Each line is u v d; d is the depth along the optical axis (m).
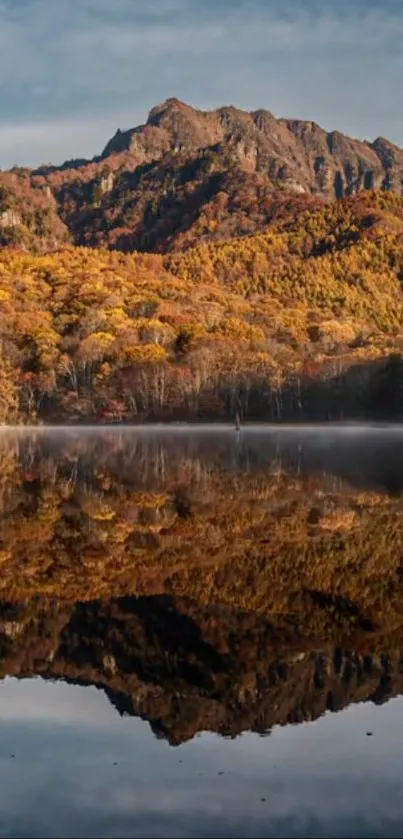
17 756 10.95
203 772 10.51
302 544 23.89
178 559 21.97
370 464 53.03
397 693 12.90
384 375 140.00
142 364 141.62
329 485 39.69
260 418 142.88
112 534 25.84
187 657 14.42
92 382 144.12
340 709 12.34
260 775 10.41
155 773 10.46
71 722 11.96
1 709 12.38
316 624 16.16
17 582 19.52
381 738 11.41
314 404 142.88
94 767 10.63
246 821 9.36
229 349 150.00
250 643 15.09
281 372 142.75
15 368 146.75
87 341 147.75
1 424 139.62
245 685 13.19
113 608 17.31
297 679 13.41
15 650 14.73
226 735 11.51
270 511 30.45
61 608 17.36
